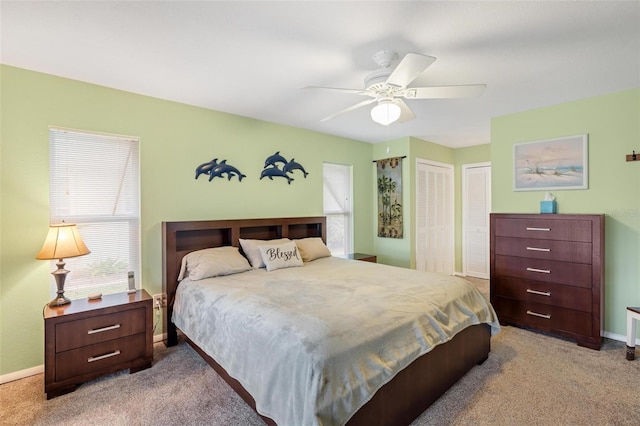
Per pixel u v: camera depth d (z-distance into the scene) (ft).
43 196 8.16
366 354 5.30
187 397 6.96
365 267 10.69
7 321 7.70
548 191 11.01
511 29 6.23
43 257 7.22
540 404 6.63
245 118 12.10
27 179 7.97
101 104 9.03
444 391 6.97
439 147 17.74
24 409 6.56
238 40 6.63
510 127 11.89
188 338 8.94
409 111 8.48
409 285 8.11
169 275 9.71
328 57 7.36
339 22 5.98
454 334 7.00
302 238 13.71
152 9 5.59
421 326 6.38
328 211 15.43
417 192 16.12
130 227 9.63
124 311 7.89
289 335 5.33
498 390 7.15
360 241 16.58
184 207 10.59
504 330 10.70
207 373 7.98
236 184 11.86
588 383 7.39
